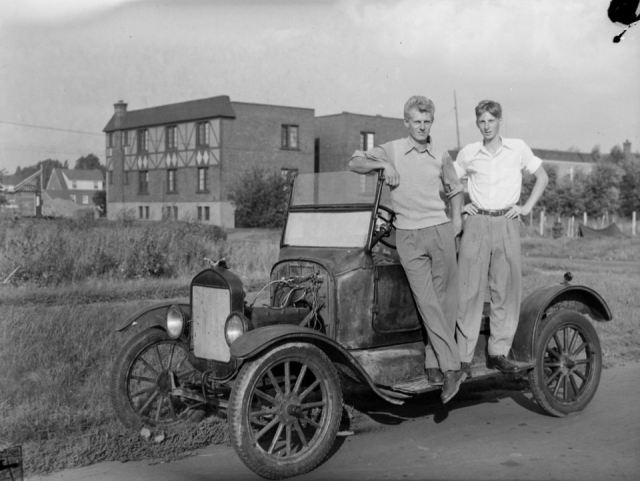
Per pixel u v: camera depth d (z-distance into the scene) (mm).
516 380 5734
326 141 37250
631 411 4973
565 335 5121
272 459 3695
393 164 4438
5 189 19547
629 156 35531
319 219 4719
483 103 4770
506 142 4805
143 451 4027
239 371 3750
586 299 5227
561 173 38719
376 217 4426
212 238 14359
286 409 3807
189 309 4488
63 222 12938
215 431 4371
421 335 4645
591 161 44938
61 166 43469
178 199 34719
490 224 4727
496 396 5445
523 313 4906
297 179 4930
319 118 37500
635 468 3812
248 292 9422
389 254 4590
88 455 3928
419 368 4531
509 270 4723
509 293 4758
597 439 4355
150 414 4637
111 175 38188
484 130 4770
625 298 9977
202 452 4105
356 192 4570
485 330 4957
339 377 4383
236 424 3641
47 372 5160
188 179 34250
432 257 4402
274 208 31797
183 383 4578
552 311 5129
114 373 4371
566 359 5008
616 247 20969
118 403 4363
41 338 6035
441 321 4371
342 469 3844
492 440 4344
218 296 4141
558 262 16953
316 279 4379
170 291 10117
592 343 5086
